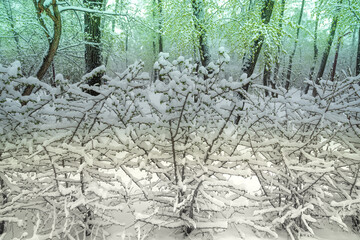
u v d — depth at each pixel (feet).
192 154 6.76
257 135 7.44
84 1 19.21
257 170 7.14
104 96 6.27
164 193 7.03
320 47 55.72
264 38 22.59
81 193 6.07
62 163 6.75
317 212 7.62
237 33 24.64
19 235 6.93
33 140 6.45
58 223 7.28
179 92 5.84
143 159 6.75
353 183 6.84
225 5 25.68
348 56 62.13
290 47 42.60
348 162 7.15
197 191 6.57
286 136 7.43
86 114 6.38
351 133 7.72
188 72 6.25
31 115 6.77
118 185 9.09
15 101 6.75
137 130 6.70
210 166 6.56
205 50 23.84
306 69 61.41
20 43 20.85
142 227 7.24
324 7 29.68
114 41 22.11
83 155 5.91
